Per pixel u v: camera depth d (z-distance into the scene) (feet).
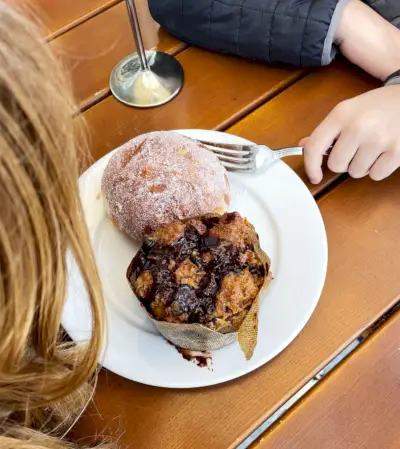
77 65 1.48
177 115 1.38
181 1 1.44
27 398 0.85
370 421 0.93
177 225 1.00
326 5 1.36
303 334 1.01
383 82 1.36
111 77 1.45
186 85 1.43
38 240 0.62
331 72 1.42
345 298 1.05
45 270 0.66
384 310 1.04
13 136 0.55
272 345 0.97
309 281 1.04
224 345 0.97
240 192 1.19
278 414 0.96
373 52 1.38
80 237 0.72
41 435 0.87
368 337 1.01
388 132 1.18
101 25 1.57
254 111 1.36
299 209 1.14
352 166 1.20
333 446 0.91
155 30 1.57
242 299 0.92
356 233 1.14
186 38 1.50
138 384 0.97
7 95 0.54
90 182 1.22
